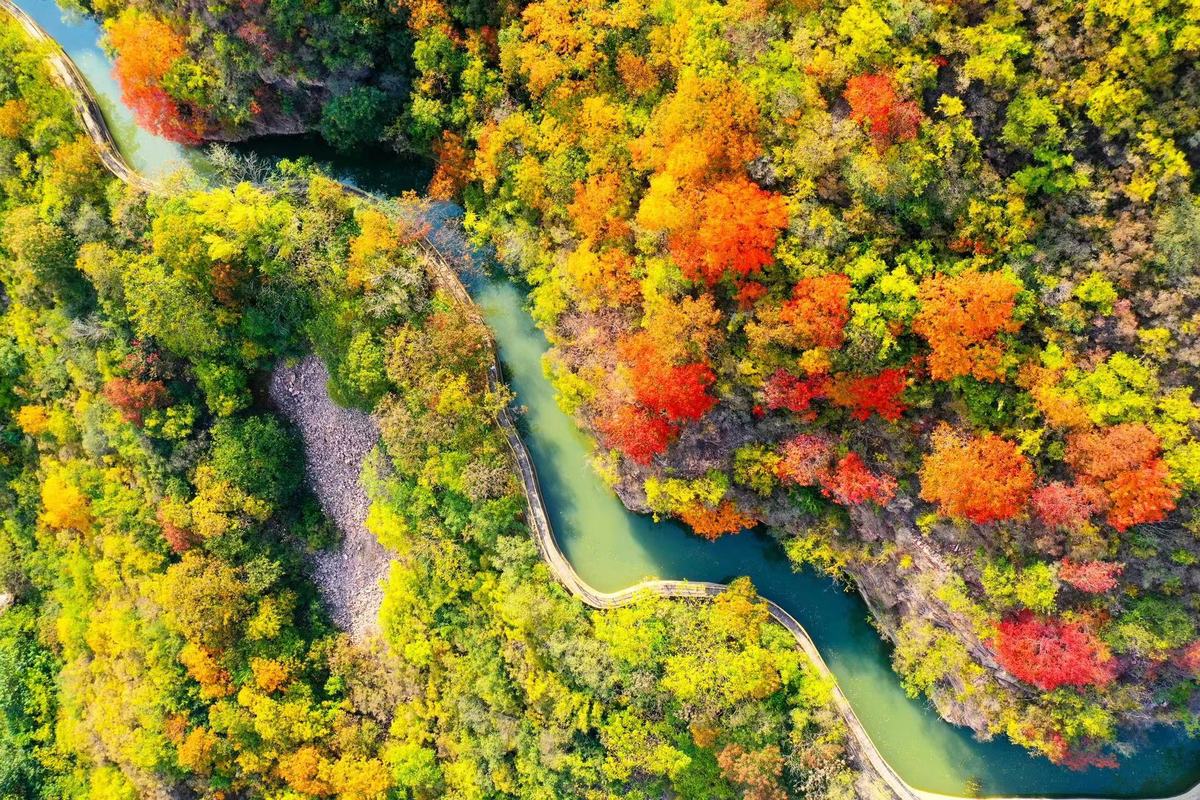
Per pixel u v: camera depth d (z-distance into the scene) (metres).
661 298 36.53
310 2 40.91
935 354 32.31
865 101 30.72
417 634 48.34
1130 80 27.89
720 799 43.00
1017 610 36.09
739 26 32.97
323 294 45.56
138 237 48.16
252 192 46.09
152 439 50.44
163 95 47.41
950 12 29.81
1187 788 41.28
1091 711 36.28
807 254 33.22
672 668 42.34
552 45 38.16
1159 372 30.20
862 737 44.16
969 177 31.03
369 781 49.31
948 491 34.09
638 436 40.53
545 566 46.59
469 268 48.88
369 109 44.66
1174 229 28.69
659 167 35.75
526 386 49.16
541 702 45.16
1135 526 32.06
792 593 45.84
